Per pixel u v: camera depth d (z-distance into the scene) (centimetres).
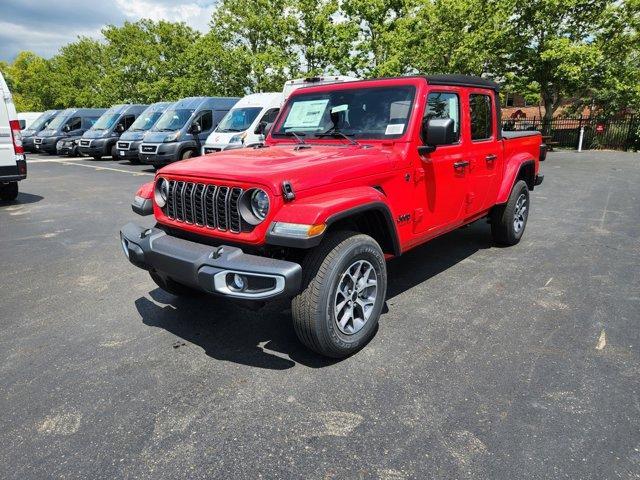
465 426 253
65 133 2205
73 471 227
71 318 402
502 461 227
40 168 1642
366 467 226
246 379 303
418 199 393
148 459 234
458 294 436
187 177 330
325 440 245
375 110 399
